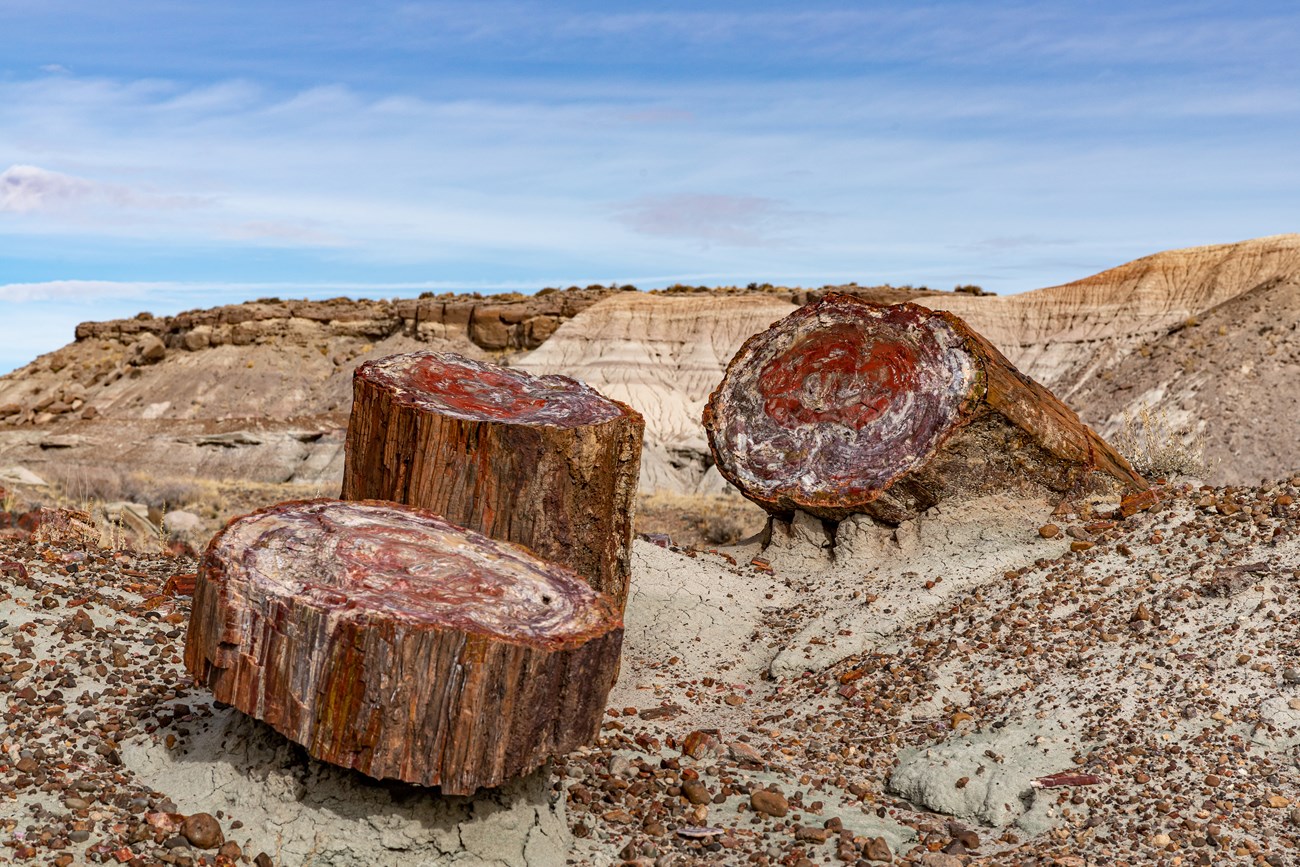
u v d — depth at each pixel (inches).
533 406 327.6
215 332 2741.1
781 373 456.8
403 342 2615.7
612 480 317.7
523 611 220.7
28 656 267.4
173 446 1999.3
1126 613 341.4
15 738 229.9
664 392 2075.5
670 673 362.9
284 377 2588.6
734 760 283.4
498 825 215.0
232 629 209.2
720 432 464.8
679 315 2261.3
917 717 312.3
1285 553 343.9
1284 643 300.8
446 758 199.5
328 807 209.9
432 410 304.7
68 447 2058.3
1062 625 343.9
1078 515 417.7
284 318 2741.1
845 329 442.9
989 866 223.8
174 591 343.3
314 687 202.1
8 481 818.8
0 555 348.8
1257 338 1717.5
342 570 220.2
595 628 219.3
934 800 259.1
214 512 874.8
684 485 1644.9
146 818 209.2
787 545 454.3
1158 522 392.5
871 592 402.3
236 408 2498.8
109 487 890.1
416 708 198.5
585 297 2536.9
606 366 2151.8
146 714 248.1
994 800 253.4
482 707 200.5
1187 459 514.6
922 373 421.7
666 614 396.8
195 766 223.9
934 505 424.2
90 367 2854.3
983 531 418.0
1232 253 2053.4
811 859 225.8
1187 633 319.0
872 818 251.9
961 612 368.8
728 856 226.8
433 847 208.5
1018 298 2196.1
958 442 409.4
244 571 214.8
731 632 391.5
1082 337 2033.7
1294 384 1594.5
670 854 224.7
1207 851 225.3
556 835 222.8
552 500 305.6
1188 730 275.6
